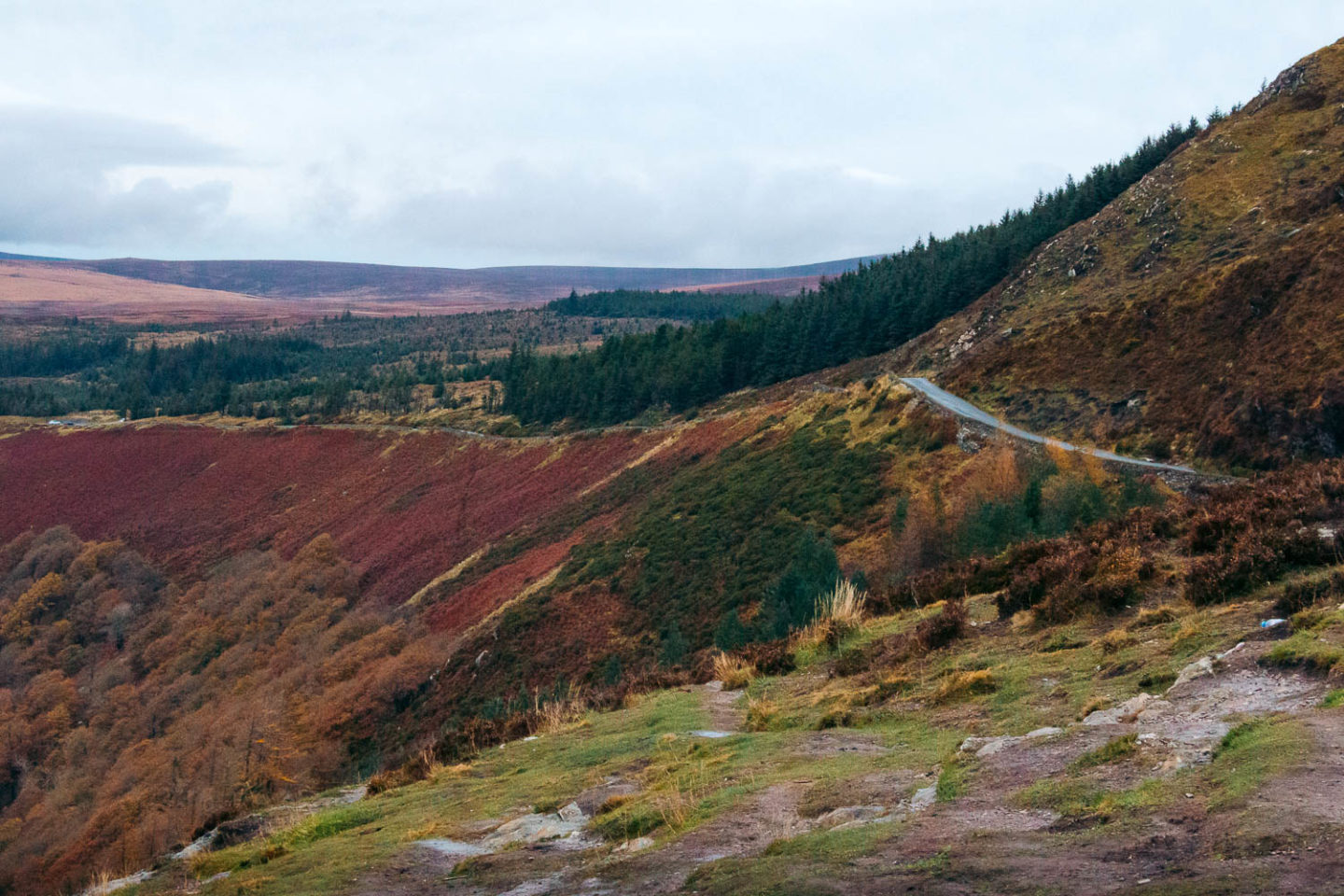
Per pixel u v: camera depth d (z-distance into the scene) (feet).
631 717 44.73
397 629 251.80
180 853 36.86
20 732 255.09
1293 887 12.75
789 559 174.09
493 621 219.20
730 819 23.20
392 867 24.98
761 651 55.62
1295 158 326.85
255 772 175.11
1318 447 154.51
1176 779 18.38
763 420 291.17
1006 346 263.29
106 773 214.69
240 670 268.21
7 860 183.42
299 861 27.78
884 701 36.96
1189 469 169.58
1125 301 249.14
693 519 222.89
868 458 211.20
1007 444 180.86
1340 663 22.85
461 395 635.25
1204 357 203.41
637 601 194.39
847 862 17.56
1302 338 177.47
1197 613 35.42
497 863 23.70
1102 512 123.03
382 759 170.71
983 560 59.06
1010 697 31.73
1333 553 35.65
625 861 21.45
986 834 17.53
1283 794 15.94
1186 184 349.20
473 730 49.93
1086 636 37.86
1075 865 15.31
